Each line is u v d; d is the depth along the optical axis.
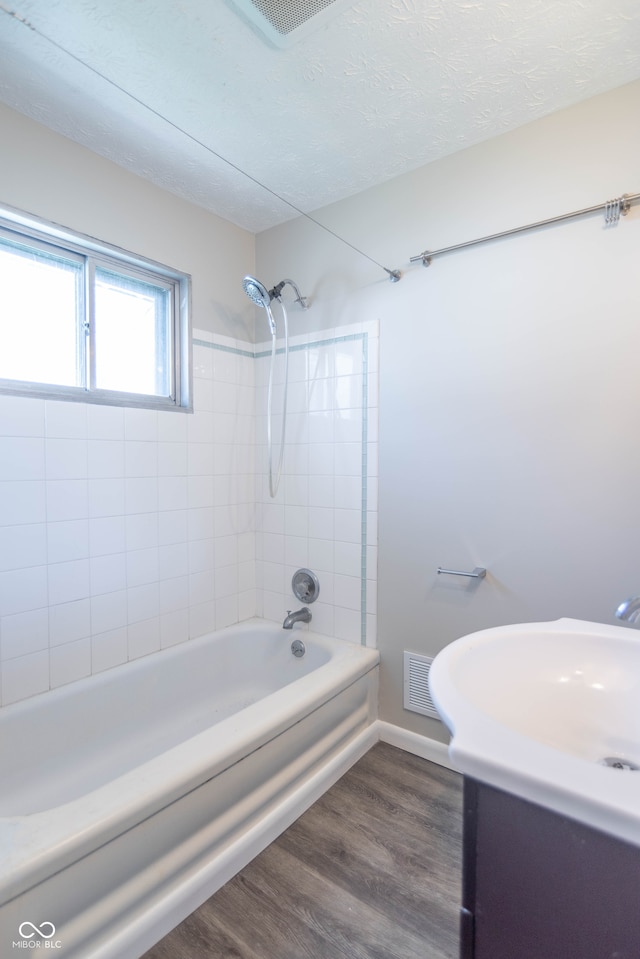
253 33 1.25
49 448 1.66
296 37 1.26
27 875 0.92
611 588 1.49
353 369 2.07
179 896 1.21
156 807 1.15
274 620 2.41
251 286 2.03
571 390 1.54
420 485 1.88
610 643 0.99
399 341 1.93
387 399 1.97
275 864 1.39
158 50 1.31
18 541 1.58
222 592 2.31
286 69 1.38
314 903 1.27
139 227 1.92
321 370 2.18
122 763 1.75
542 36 1.26
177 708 2.03
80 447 1.75
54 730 1.62
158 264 2.00
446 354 1.81
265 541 2.43
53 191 1.65
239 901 1.27
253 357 2.46
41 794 1.54
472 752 0.60
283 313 2.24
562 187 1.55
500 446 1.69
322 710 1.70
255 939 1.17
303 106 1.53
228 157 1.80
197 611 2.20
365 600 2.06
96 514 1.80
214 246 2.24
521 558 1.65
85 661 1.78
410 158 1.81
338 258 2.12
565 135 1.54
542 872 0.59
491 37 1.26
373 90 1.46
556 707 0.94
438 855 1.43
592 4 1.17
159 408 2.02
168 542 2.07
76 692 1.69
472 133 1.67
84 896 1.02
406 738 1.95
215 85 1.44
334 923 1.21
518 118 1.59
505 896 0.62
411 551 1.92
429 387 1.85
